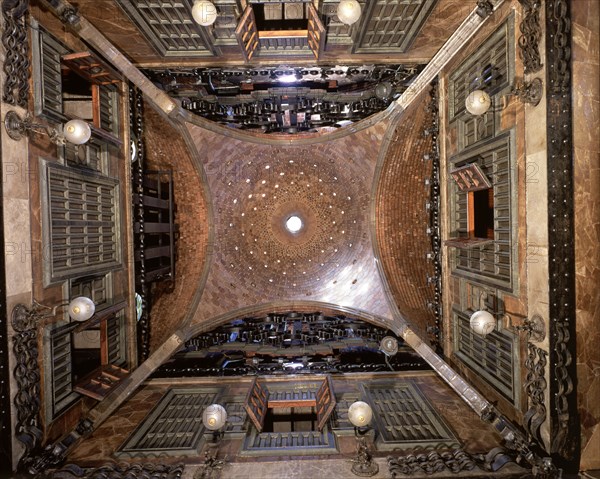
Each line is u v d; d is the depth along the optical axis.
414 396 10.51
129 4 8.38
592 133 6.91
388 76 11.41
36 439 7.33
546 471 7.04
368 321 13.16
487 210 9.55
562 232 6.85
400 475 7.54
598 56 6.86
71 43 8.98
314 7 8.90
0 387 6.88
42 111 7.68
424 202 12.70
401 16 9.08
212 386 11.24
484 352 9.63
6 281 6.81
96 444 8.88
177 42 10.11
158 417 9.89
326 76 11.45
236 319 13.77
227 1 8.38
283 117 12.36
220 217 13.41
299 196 14.03
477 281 9.45
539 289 7.20
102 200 9.75
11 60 6.92
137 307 11.37
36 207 7.52
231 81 11.78
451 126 10.53
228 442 8.91
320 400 9.88
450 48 8.83
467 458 7.66
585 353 7.14
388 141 12.21
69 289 8.32
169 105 9.89
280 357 12.64
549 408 7.16
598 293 7.07
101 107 9.70
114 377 9.38
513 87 7.73
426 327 12.26
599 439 7.23
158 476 7.68
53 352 8.10
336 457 8.25
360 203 13.45
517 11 7.62
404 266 13.15
